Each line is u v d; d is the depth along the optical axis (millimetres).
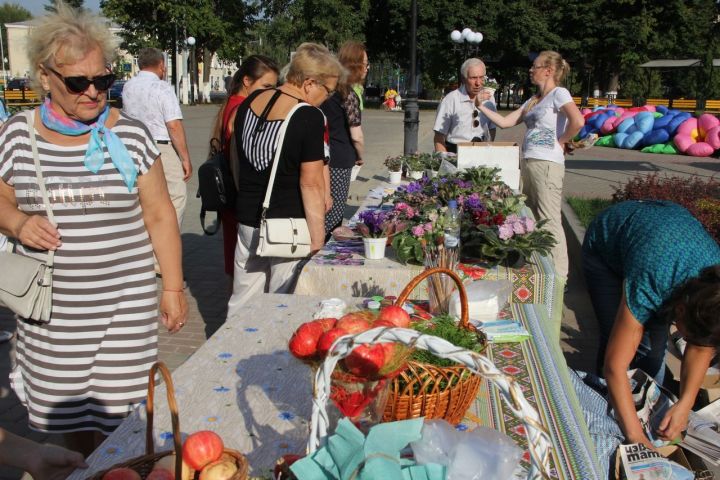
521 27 37250
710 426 2533
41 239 2031
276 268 3375
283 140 3170
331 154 4516
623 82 43688
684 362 2420
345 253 3424
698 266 2256
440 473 1164
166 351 4234
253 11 44781
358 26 39312
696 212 5738
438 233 3096
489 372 1188
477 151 5230
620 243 2930
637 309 2344
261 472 1456
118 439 1619
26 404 2281
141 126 2197
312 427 1242
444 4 38188
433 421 1298
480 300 2436
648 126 16703
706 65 25078
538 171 4918
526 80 37969
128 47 37781
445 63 39406
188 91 41688
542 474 1114
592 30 37781
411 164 6055
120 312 2168
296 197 3318
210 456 1255
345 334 1350
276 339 2240
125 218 2148
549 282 3105
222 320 4797
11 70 60062
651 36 37406
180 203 5586
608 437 2367
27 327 2154
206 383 1905
